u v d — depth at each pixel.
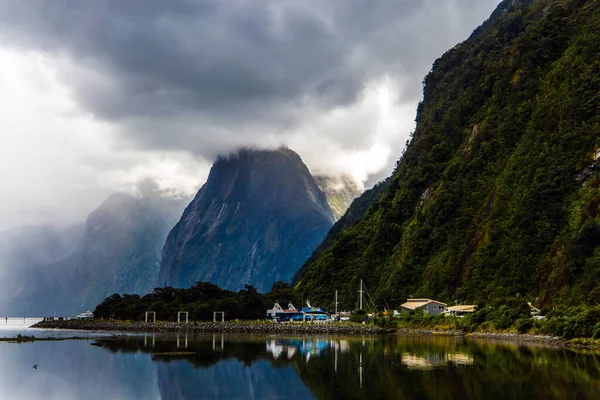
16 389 78.12
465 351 108.00
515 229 174.50
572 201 165.12
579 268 144.25
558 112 192.75
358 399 65.25
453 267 193.00
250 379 83.25
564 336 120.56
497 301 155.88
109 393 74.44
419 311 180.88
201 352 124.25
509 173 194.75
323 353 115.00
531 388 67.69
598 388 66.75
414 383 73.69
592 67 188.25
